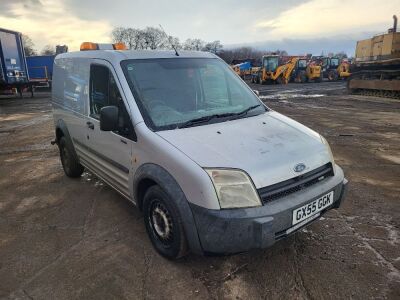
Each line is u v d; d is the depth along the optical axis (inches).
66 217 167.2
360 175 218.2
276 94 859.4
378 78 784.9
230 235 103.0
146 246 138.6
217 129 127.5
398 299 106.6
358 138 325.1
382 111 515.2
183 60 155.8
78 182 213.5
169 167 114.0
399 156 262.2
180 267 124.4
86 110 169.8
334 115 475.2
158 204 125.0
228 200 104.0
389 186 198.7
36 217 168.2
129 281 118.2
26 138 357.1
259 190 105.7
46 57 1056.8
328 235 143.6
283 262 125.7
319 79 1395.2
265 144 119.2
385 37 738.2
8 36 743.7
